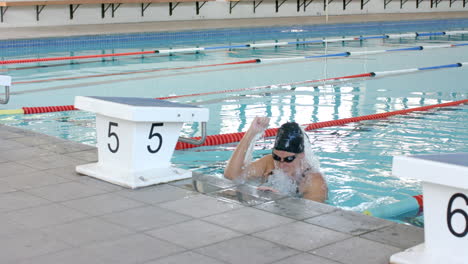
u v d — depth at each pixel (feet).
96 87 22.08
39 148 11.14
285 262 6.03
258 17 50.16
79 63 28.66
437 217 5.75
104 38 36.14
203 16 47.14
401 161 5.83
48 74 25.07
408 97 20.45
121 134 8.93
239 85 22.94
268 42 39.27
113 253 6.25
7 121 16.29
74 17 40.60
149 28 40.47
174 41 39.19
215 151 13.62
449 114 17.52
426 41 41.04
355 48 36.65
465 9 61.31
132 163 8.86
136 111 8.40
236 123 16.31
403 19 52.90
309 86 22.80
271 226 7.09
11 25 37.88
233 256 6.18
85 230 6.94
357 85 23.08
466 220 5.53
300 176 10.16
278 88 22.31
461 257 5.63
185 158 12.95
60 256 6.15
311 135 14.94
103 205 7.89
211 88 22.22
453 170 5.39
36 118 16.75
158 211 7.66
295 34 44.78
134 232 6.88
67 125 15.85
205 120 9.33
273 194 8.44
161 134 9.06
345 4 55.47
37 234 6.79
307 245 6.49
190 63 29.17
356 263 6.01
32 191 8.49
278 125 16.12
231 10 48.65
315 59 31.30
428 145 13.96
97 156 10.57
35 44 33.24
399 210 9.66
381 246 6.45
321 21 48.88
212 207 7.83
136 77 24.64
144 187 8.75
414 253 5.95
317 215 7.50
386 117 17.25
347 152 13.26
